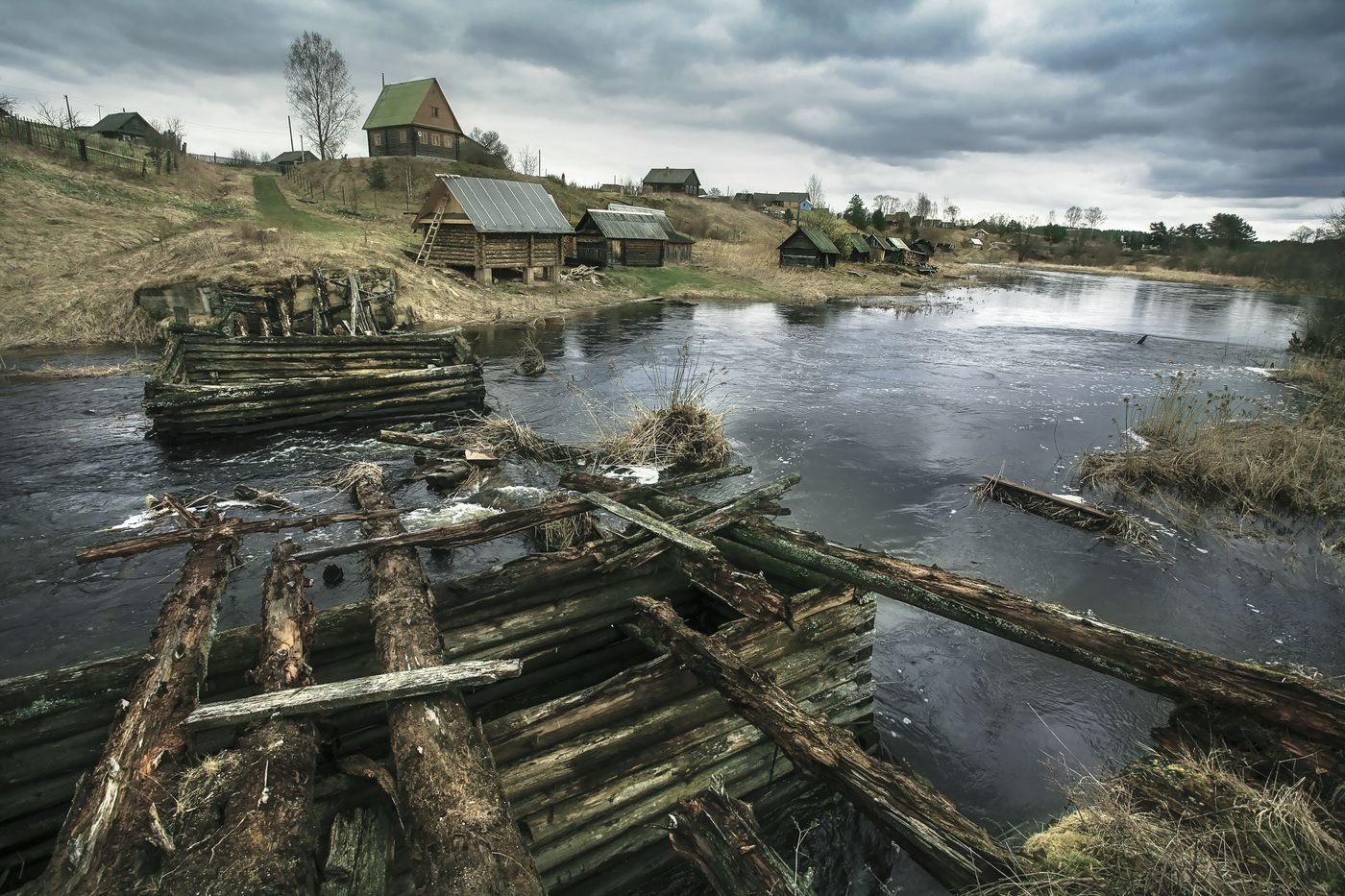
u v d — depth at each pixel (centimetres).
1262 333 3061
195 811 276
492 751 349
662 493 674
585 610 514
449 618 469
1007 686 589
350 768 342
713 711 422
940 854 297
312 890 274
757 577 477
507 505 902
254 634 415
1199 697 350
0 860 363
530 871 263
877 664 617
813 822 438
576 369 1856
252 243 2364
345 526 841
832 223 6406
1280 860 270
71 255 2242
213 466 1038
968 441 1344
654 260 4325
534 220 3045
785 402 1608
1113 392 1814
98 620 639
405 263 2709
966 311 3853
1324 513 968
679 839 337
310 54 6750
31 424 1195
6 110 3591
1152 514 985
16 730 354
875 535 897
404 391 1306
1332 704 316
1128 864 284
